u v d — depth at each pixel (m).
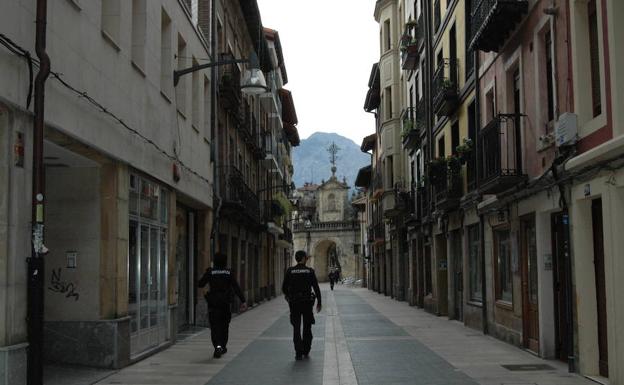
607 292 8.94
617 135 8.70
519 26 13.33
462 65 19.47
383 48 38.16
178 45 16.22
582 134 9.95
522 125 13.27
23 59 7.56
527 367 10.87
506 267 15.12
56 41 8.53
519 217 13.47
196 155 17.69
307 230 80.81
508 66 14.26
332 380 9.59
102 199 10.70
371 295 46.12
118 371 10.37
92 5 9.84
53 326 10.45
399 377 9.84
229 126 24.88
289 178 64.25
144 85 12.55
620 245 8.65
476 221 17.59
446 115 21.45
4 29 7.14
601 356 9.79
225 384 9.27
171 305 14.47
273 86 38.12
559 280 11.86
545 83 12.17
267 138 37.81
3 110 7.35
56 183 10.75
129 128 11.28
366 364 11.23
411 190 29.88
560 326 11.81
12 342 7.33
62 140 9.20
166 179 14.06
